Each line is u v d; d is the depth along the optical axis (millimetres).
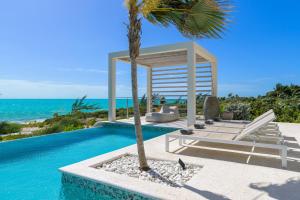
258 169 3211
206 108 7211
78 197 2926
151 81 11617
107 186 2689
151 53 7910
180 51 7812
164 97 11203
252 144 3576
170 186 2666
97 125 9164
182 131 4387
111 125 8844
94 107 15047
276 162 3596
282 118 10016
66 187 3104
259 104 11562
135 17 2973
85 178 2875
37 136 6961
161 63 10547
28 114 26938
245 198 2268
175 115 10000
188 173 3123
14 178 3465
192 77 7152
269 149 4562
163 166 3443
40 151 5262
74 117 11609
